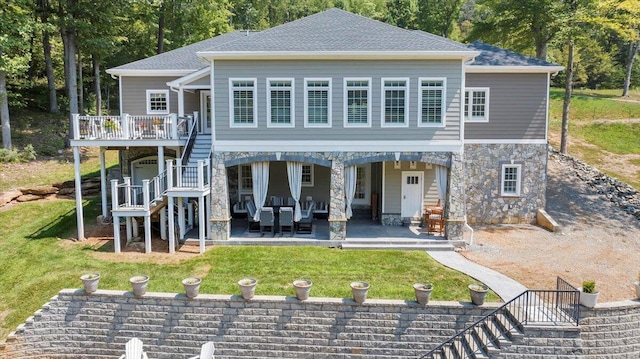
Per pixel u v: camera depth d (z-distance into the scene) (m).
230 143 15.43
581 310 10.12
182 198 15.66
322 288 11.52
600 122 29.73
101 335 10.99
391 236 15.77
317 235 15.98
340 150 15.46
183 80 17.06
